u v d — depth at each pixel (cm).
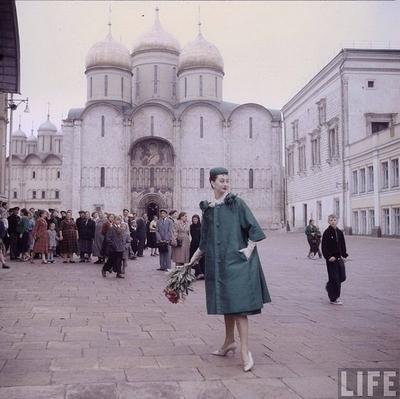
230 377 554
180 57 7375
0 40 1001
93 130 6700
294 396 495
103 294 1208
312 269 1859
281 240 4091
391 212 3791
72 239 2114
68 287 1330
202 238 627
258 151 6919
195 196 6788
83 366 592
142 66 7506
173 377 552
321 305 1066
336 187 4797
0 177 3253
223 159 6844
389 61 4491
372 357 641
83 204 6625
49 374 560
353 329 819
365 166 4222
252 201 6875
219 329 809
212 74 7256
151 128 6788
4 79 1081
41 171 9838
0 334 763
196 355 646
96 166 6662
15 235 2141
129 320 881
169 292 660
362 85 4528
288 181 6450
